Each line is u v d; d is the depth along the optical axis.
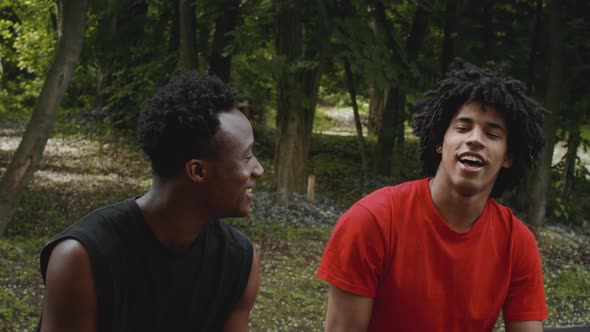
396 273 1.85
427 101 1.95
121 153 14.94
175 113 1.30
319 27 10.20
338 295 1.88
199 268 1.44
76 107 19.19
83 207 10.09
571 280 8.50
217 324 1.53
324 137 19.08
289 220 10.22
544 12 12.01
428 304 1.85
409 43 13.15
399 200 1.88
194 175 1.33
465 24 12.20
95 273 1.31
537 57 12.12
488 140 1.76
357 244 1.85
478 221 1.88
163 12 14.23
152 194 1.38
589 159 16.95
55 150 14.70
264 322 6.00
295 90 11.15
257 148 16.34
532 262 1.95
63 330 1.33
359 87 14.52
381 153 14.67
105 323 1.36
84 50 13.63
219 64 13.05
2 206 7.03
